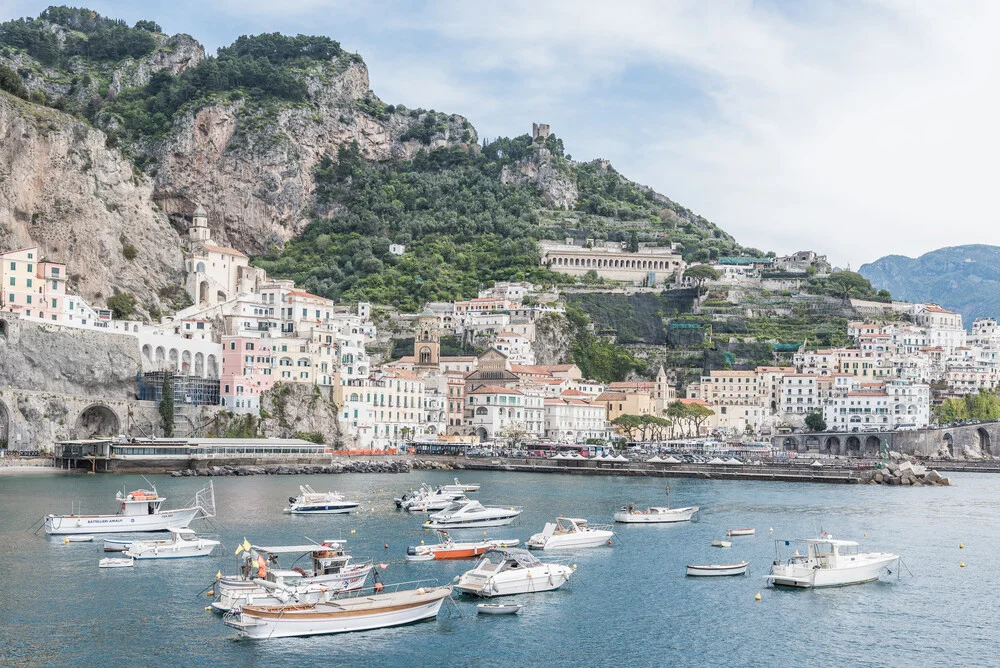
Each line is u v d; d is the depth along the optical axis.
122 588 114.38
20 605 106.44
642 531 163.38
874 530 166.88
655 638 100.56
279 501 190.88
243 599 102.94
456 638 99.75
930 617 108.75
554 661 93.62
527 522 171.00
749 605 112.94
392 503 193.38
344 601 102.44
